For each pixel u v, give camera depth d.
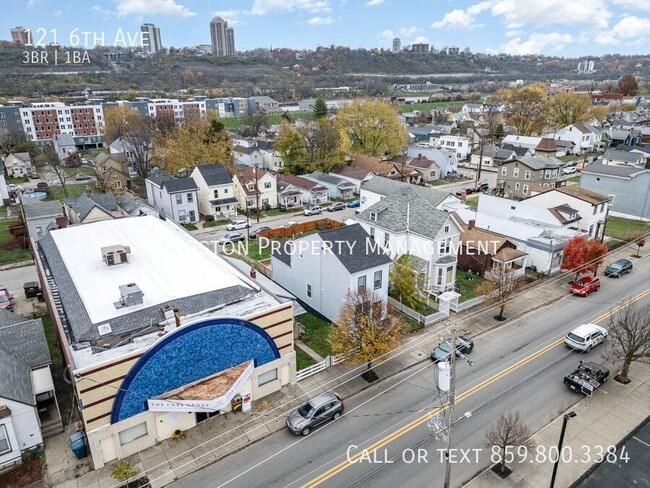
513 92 142.12
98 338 22.67
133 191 82.19
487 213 53.47
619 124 128.88
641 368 29.48
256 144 101.00
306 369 28.44
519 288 38.72
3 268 46.75
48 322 35.22
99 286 26.98
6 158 92.56
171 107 144.62
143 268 29.64
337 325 31.66
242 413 25.45
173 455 22.52
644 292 39.44
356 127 92.81
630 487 20.45
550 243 43.00
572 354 30.70
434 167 87.00
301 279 38.16
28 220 50.34
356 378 28.45
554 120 128.88
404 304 37.34
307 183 73.81
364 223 44.22
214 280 28.38
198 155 81.38
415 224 40.25
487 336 33.12
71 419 24.75
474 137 120.69
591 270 40.28
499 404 25.91
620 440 23.28
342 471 21.44
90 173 95.94
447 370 17.06
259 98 172.12
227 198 66.12
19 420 21.70
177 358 22.84
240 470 21.58
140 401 22.14
